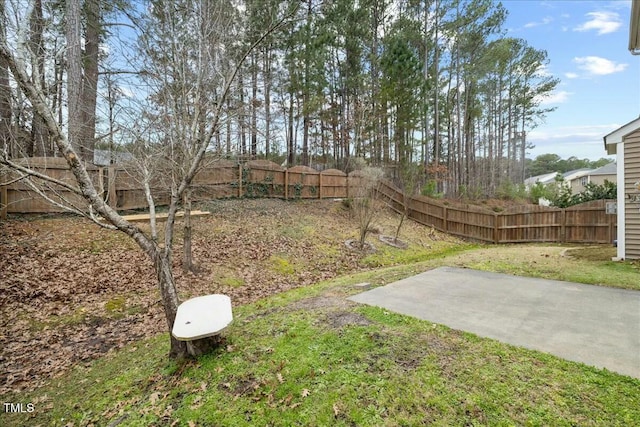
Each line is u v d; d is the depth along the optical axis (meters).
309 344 2.84
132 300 5.08
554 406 1.92
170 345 3.11
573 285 4.57
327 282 5.53
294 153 18.55
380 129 16.56
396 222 13.36
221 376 2.52
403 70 14.79
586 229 10.05
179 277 5.96
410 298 4.05
